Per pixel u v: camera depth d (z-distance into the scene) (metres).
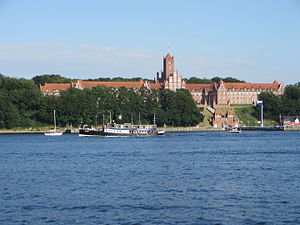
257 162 99.25
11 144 164.12
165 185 70.06
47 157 114.50
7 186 70.12
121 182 72.94
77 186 69.69
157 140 181.88
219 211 54.38
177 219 51.38
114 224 49.59
